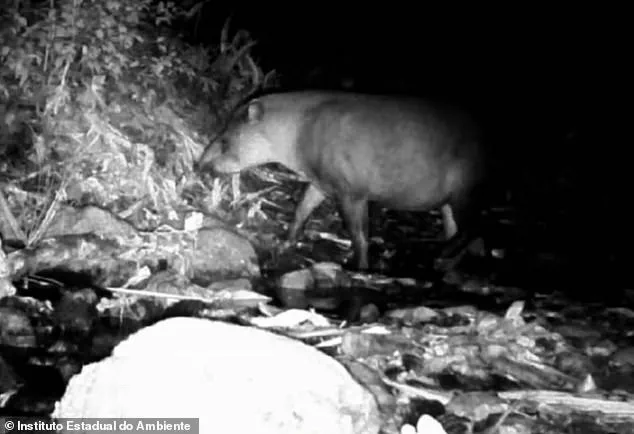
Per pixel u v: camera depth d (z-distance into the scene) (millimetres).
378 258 10516
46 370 7965
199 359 7238
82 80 10391
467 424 7621
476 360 8367
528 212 12164
